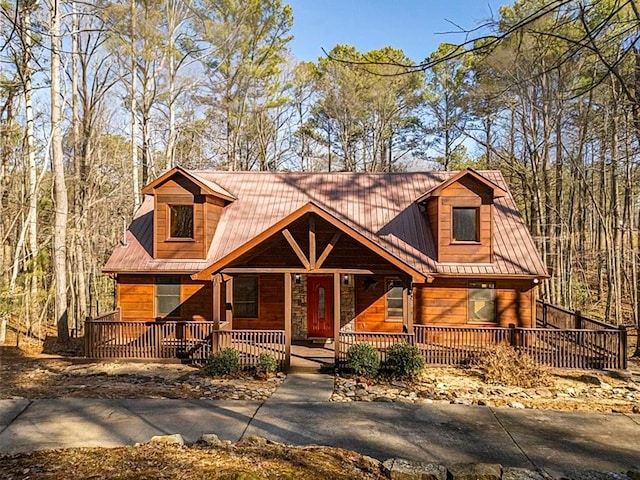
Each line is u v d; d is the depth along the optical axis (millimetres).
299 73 33219
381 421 8312
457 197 14914
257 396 9969
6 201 19094
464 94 27859
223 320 15281
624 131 19469
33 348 16391
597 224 30031
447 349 13023
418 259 14938
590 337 12500
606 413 9055
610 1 8578
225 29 22453
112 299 26312
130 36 19547
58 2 15742
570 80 17375
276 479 5039
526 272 14305
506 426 8172
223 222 16500
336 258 15336
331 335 15570
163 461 5504
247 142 33688
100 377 11719
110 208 27828
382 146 35562
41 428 7562
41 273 16844
